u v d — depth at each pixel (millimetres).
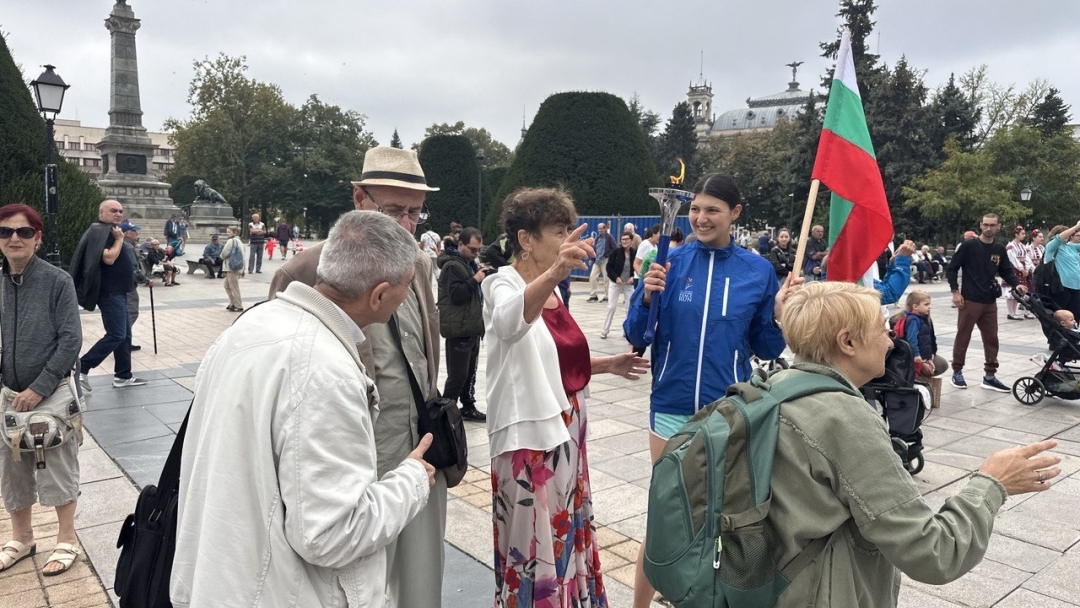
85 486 4527
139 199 34750
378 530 1569
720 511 1568
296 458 1513
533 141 22297
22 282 3266
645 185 22141
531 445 2371
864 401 1631
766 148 53844
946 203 31469
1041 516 4105
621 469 4918
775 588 1543
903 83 36969
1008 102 38719
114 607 3096
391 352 2275
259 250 22625
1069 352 6758
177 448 1820
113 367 8305
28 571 3408
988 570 3469
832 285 1787
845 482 1532
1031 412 6578
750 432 1586
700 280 2770
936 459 5188
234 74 53406
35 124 15398
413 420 2307
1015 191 33219
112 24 33312
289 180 54719
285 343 1595
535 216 2480
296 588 1528
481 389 7469
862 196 3984
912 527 1476
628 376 2969
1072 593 3250
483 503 4312
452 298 5336
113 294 6965
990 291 7426
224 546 1517
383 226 1767
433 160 30281
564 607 2457
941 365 6559
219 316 12938
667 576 1606
